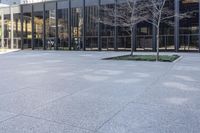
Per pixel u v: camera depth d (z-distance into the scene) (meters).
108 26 43.62
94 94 8.41
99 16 43.62
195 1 37.41
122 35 42.72
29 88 9.39
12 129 5.17
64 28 48.03
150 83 10.63
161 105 7.04
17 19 53.59
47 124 5.47
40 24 51.06
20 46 53.88
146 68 16.36
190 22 37.94
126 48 42.56
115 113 6.27
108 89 9.28
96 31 44.81
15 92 8.67
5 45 55.69
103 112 6.35
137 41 41.41
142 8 36.38
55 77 12.27
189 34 38.12
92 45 45.47
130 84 10.38
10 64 19.30
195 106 6.93
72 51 43.56
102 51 42.78
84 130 5.13
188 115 6.12
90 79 11.68
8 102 7.29
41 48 51.38
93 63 20.00
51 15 49.38
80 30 46.41
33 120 5.72
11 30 54.59
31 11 51.53
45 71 14.69
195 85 10.14
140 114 6.20
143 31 40.88
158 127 5.31
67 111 6.41
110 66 17.61
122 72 14.28
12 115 6.07
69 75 13.00
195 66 17.69
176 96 8.16
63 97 7.93
